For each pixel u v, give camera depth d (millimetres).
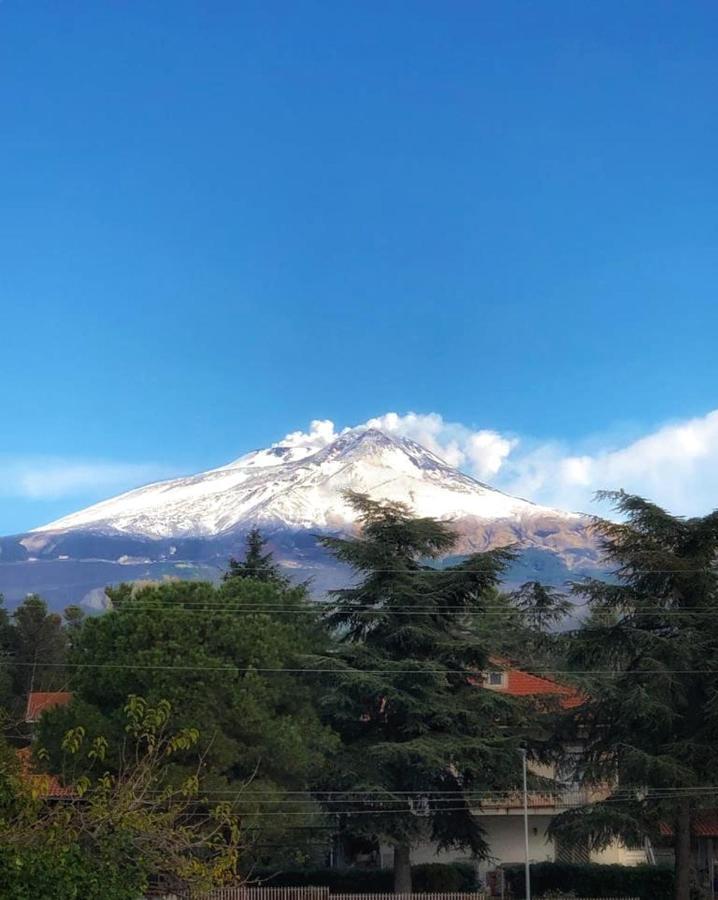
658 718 35156
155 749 14797
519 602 40094
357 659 37250
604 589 37531
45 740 32406
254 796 31844
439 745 35281
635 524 38594
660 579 37500
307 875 41000
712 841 41438
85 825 12805
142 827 12984
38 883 10430
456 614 39594
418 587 38938
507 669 40531
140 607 35125
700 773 34656
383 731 38000
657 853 48812
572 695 39781
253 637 34781
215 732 31703
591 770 35250
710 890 40000
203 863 14195
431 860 44812
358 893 38594
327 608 39281
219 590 38156
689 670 35688
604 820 34188
